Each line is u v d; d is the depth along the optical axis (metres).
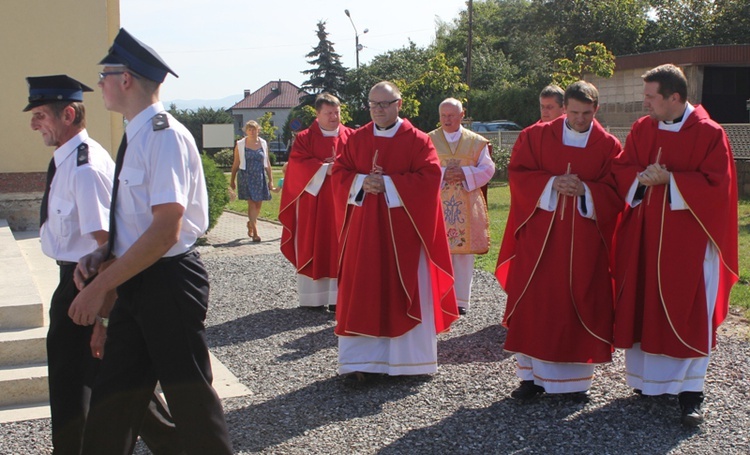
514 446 4.37
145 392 3.37
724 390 5.16
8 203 9.77
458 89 24.45
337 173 5.60
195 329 3.31
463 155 7.39
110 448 3.30
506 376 5.56
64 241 3.83
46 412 4.88
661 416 4.75
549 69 49.25
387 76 52.72
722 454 4.21
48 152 10.01
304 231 7.61
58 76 3.83
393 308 5.34
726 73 33.31
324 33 55.00
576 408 4.91
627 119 35.34
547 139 5.06
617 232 5.04
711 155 4.59
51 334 3.81
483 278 9.20
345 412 4.92
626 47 48.25
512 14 61.62
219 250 11.34
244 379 5.60
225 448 3.32
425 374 5.62
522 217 5.04
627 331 4.77
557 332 4.88
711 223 4.57
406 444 4.41
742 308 7.35
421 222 5.38
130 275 3.08
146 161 3.22
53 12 9.91
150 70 3.24
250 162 11.93
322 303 7.68
